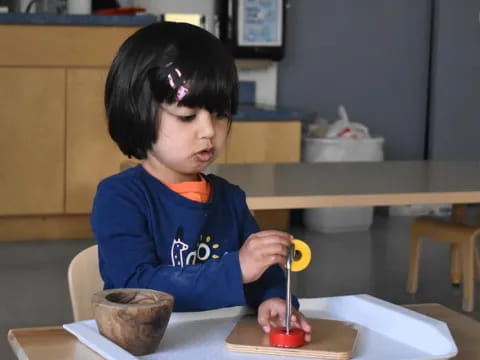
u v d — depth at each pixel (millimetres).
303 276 3998
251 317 1067
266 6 5047
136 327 887
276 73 5355
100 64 4473
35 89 4438
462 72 5562
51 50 4418
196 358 896
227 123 1059
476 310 3445
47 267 4043
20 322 3193
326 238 4879
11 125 4445
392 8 5492
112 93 1064
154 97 1012
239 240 1236
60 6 4859
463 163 3178
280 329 940
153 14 5000
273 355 907
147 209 1121
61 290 3654
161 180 1148
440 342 936
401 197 2316
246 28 5035
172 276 1026
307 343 930
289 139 4754
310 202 2232
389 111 5574
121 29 4465
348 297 1090
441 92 5555
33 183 4512
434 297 3674
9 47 4383
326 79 5465
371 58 5508
